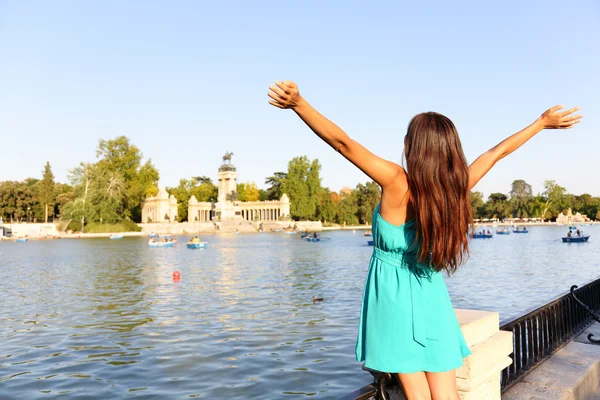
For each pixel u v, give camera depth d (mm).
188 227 140750
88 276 41750
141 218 160125
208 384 13438
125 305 26625
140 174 140625
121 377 14172
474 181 3256
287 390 12898
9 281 38656
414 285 2770
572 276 37906
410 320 2711
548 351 6703
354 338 18000
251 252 69625
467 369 3818
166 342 18047
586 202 194250
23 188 141375
